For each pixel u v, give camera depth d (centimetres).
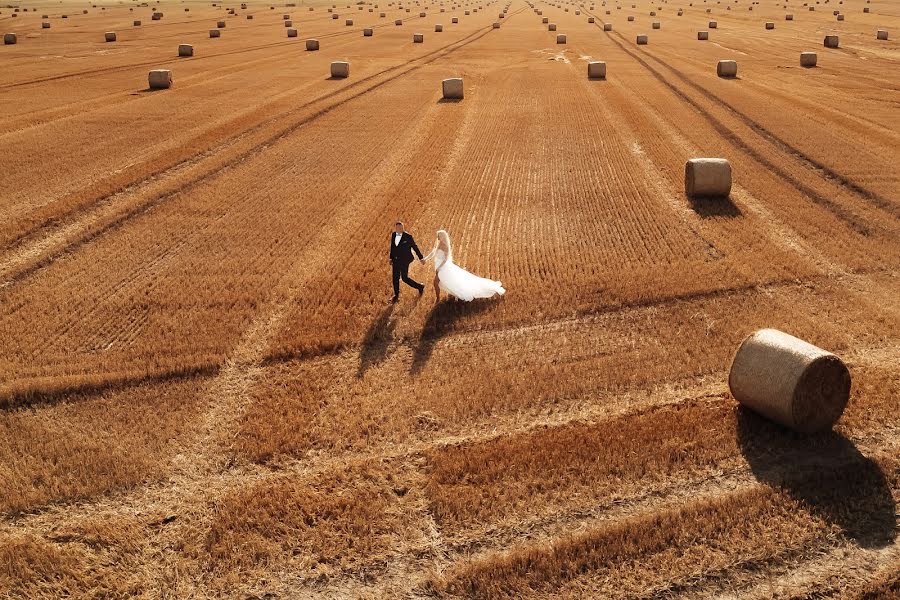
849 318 1409
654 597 778
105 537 877
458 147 2847
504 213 2088
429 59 5422
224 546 866
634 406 1123
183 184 2348
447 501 922
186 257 1773
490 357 1293
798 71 4678
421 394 1176
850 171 2375
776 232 1909
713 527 861
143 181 2391
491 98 3838
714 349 1288
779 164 2512
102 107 3591
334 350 1334
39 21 8856
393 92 4041
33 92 4016
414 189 2316
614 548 832
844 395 1027
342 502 933
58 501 946
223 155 2711
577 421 1088
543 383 1189
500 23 8588
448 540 869
